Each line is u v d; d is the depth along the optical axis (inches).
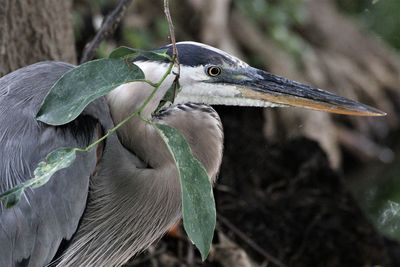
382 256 462.3
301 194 473.4
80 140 278.8
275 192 474.3
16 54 339.0
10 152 276.7
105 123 287.4
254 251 437.4
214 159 296.0
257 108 531.2
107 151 291.1
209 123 293.7
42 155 274.7
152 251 399.5
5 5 331.6
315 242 454.3
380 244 464.8
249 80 293.3
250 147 499.5
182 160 230.8
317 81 633.0
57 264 286.8
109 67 236.4
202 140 292.0
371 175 632.4
